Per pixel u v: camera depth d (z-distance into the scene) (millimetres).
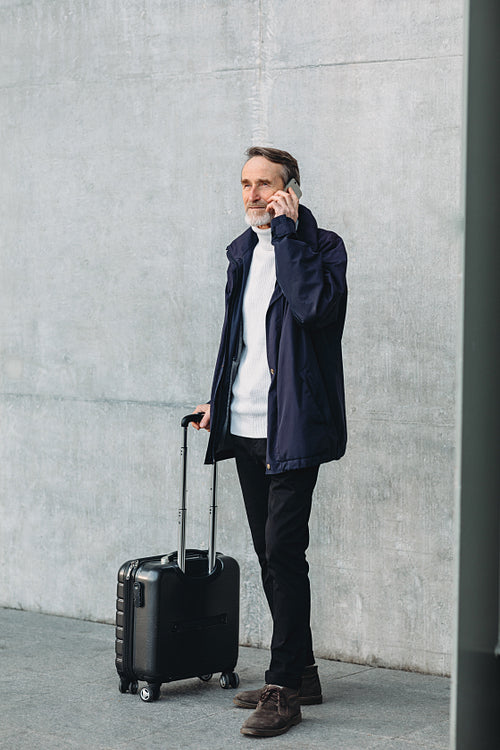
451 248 3842
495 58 2291
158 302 4535
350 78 4027
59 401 4809
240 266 3441
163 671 3492
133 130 4578
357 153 4020
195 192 4430
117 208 4633
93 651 4199
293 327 3240
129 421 4617
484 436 2281
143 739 3154
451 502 3850
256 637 4297
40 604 4887
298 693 3299
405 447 3941
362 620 4043
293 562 3260
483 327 2262
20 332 4918
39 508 4879
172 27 4461
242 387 3420
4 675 3850
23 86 4879
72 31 4738
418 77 3889
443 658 3877
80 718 3348
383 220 3971
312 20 4105
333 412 3305
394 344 3959
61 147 4781
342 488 4066
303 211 3379
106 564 4691
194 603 3568
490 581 2350
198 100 4402
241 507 4328
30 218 4879
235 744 3115
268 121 4227
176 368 4492
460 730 2186
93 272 4707
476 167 2203
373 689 3705
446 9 3830
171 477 4512
